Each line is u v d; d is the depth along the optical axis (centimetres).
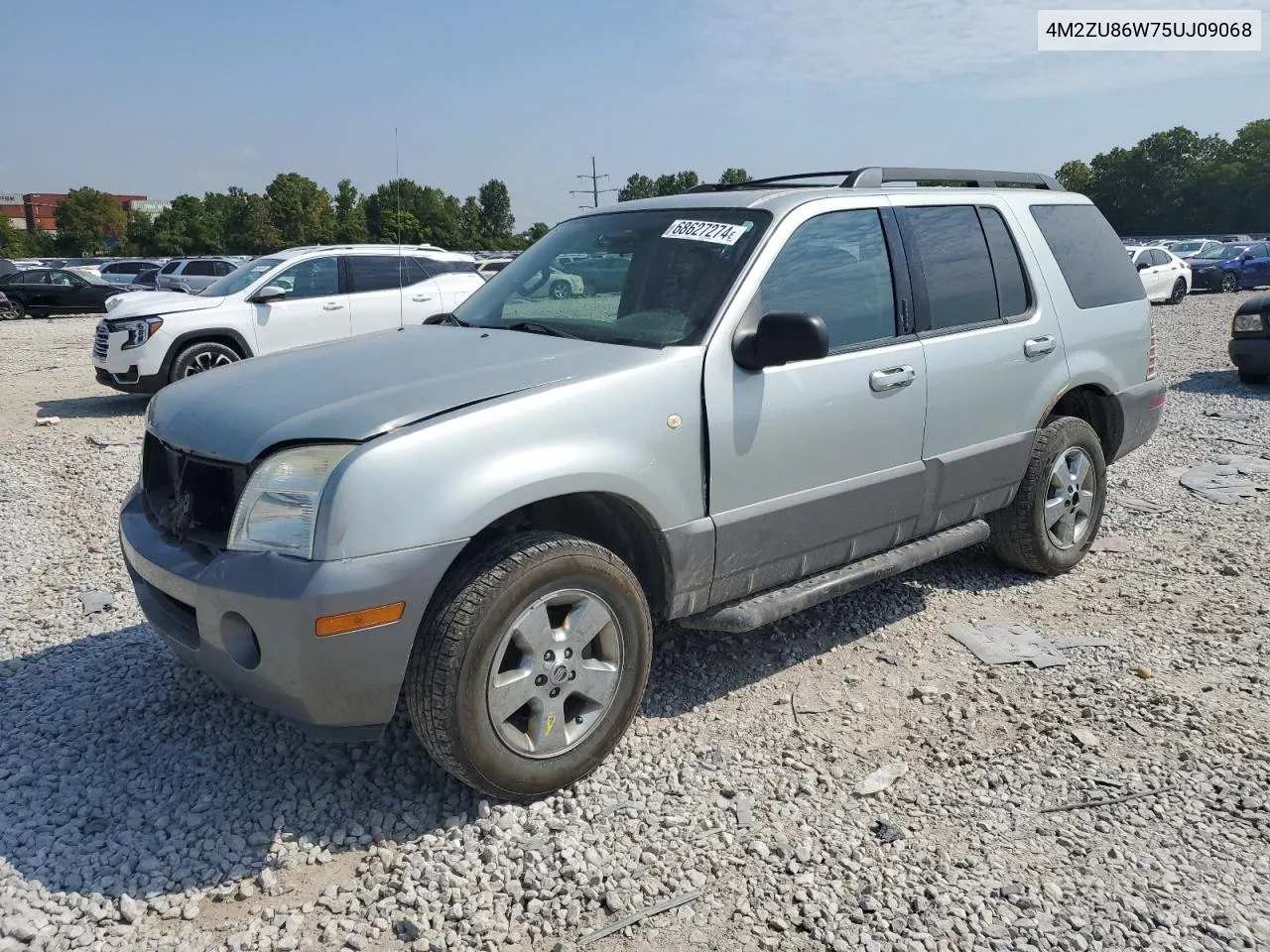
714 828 306
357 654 276
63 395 1241
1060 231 515
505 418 299
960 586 509
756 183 470
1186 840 297
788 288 376
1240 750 346
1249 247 2764
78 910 269
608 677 327
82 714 376
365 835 303
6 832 302
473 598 289
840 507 393
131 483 745
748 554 366
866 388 395
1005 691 394
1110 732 361
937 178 467
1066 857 290
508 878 283
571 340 363
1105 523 616
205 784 329
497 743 301
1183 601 484
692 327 354
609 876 284
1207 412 951
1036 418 483
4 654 432
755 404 357
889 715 378
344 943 259
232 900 276
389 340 386
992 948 254
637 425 326
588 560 313
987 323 458
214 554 300
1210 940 255
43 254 10100
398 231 689
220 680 306
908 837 300
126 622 467
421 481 281
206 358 1088
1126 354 538
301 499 280
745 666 418
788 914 268
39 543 591
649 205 432
